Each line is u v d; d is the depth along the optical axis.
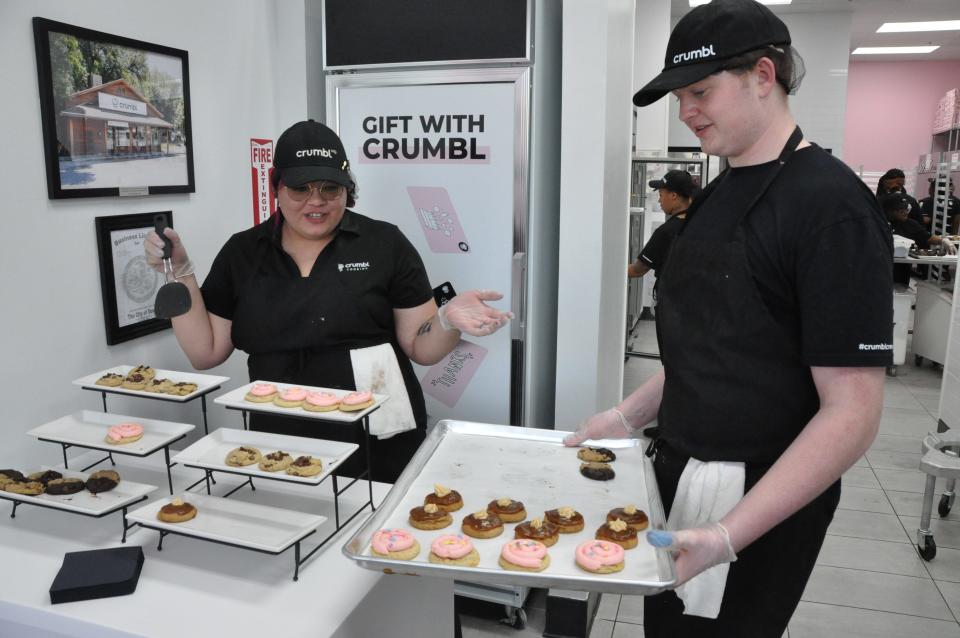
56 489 1.32
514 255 2.31
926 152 13.30
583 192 2.24
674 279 1.33
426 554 1.14
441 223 2.40
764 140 1.20
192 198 2.23
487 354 2.41
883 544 3.06
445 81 2.31
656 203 7.39
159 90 2.04
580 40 2.17
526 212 2.32
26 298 1.69
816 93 9.43
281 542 1.17
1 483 1.33
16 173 1.65
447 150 2.35
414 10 2.31
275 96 2.59
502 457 1.52
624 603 2.64
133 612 1.11
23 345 1.69
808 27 9.30
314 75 2.62
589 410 2.35
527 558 1.12
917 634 2.44
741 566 1.28
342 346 1.85
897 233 6.24
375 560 1.03
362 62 2.40
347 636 1.11
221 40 2.31
